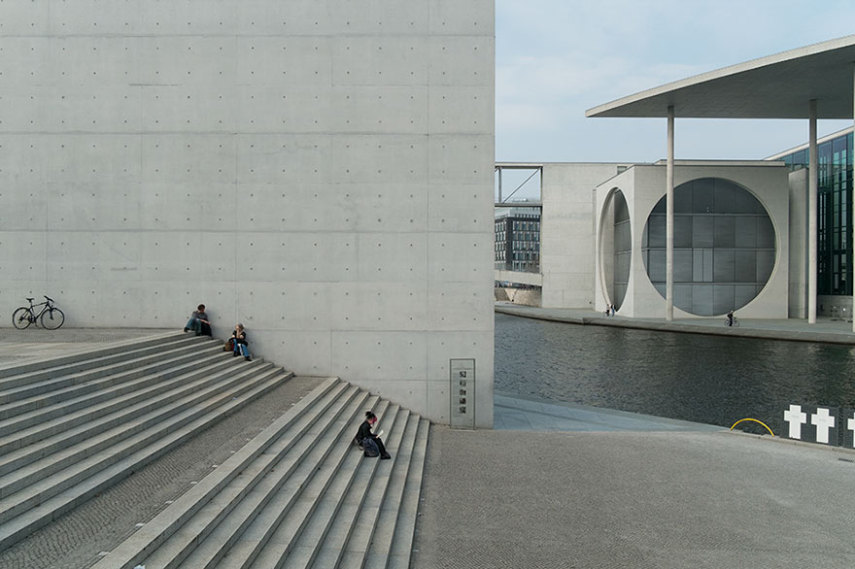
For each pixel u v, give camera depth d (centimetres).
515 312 4722
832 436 1062
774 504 789
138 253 1262
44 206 1256
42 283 1259
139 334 1151
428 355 1266
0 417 621
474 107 1257
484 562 611
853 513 761
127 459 659
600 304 4638
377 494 743
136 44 1260
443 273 1264
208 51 1260
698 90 3272
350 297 1269
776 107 3572
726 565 614
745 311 3772
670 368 2014
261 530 548
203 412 867
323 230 1266
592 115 3819
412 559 616
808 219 3762
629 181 3906
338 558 558
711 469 938
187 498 552
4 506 489
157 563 443
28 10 1254
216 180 1264
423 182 1260
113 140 1259
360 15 1259
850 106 3512
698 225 3797
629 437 1145
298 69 1263
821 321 3619
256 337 1268
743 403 1487
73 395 743
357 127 1262
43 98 1254
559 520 725
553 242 5028
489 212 1259
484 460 978
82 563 433
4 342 1020
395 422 1146
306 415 944
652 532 693
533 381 1802
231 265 1267
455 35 1255
